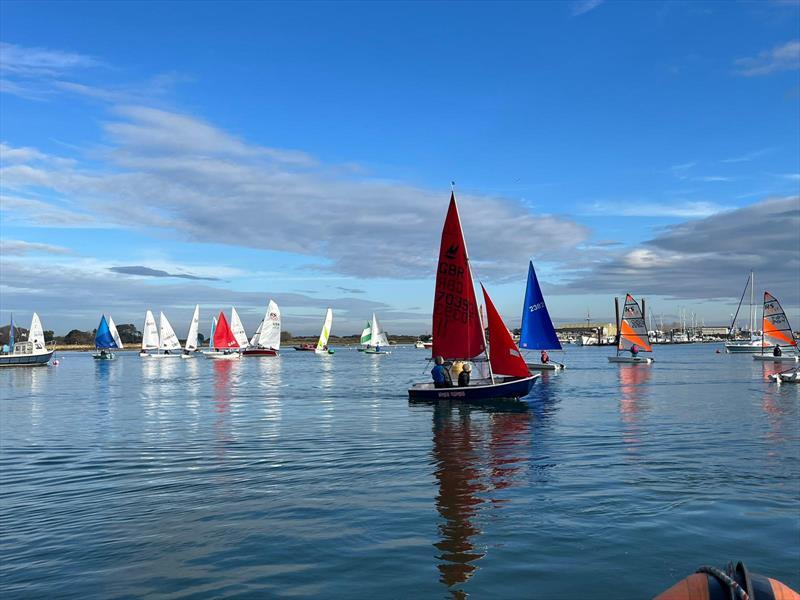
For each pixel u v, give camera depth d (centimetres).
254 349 11706
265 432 2078
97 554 833
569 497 1109
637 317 7306
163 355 12531
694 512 995
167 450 1733
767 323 7938
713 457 1509
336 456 1593
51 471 1461
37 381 5569
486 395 2888
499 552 815
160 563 794
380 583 716
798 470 1341
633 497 1101
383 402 3188
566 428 2091
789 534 875
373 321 14462
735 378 4847
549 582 709
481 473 1346
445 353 3094
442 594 680
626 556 791
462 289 3053
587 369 6366
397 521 969
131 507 1091
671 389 3800
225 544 869
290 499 1130
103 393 4072
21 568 782
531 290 4672
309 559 802
